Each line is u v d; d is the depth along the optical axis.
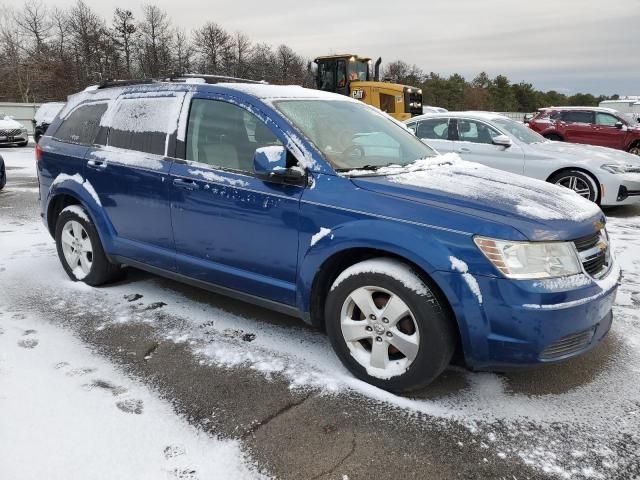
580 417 2.71
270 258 3.25
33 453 2.38
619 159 8.04
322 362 3.26
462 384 3.02
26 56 49.66
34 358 3.26
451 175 3.32
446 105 78.88
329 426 2.61
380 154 3.57
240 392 2.91
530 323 2.50
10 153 17.28
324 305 3.24
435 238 2.63
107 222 4.21
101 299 4.28
